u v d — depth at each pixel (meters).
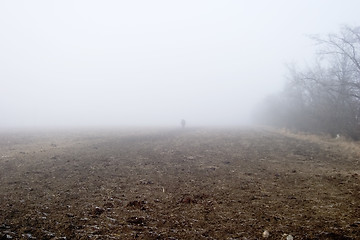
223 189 8.37
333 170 11.12
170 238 4.88
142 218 5.81
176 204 6.88
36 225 5.42
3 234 4.95
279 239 4.75
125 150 17.12
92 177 9.82
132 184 8.96
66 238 4.86
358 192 7.65
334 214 5.95
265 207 6.58
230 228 5.31
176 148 18.81
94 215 6.03
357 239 4.67
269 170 11.42
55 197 7.36
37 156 13.87
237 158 14.73
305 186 8.61
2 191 7.79
